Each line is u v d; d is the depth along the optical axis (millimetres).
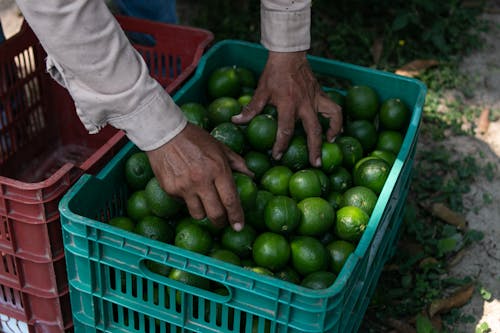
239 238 2666
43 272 2576
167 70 3580
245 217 2754
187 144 2258
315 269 2609
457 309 3266
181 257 2279
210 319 2408
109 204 2752
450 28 5195
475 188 3967
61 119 3779
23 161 3617
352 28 5301
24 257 2529
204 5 5578
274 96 2955
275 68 2930
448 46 5137
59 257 2537
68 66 2082
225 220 2387
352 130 3260
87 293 2521
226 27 5301
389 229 2994
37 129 3676
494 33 5371
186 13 5535
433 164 4121
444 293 3354
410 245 3607
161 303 2455
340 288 2145
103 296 2516
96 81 2098
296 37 2877
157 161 2287
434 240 3580
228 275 2244
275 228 2643
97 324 2607
